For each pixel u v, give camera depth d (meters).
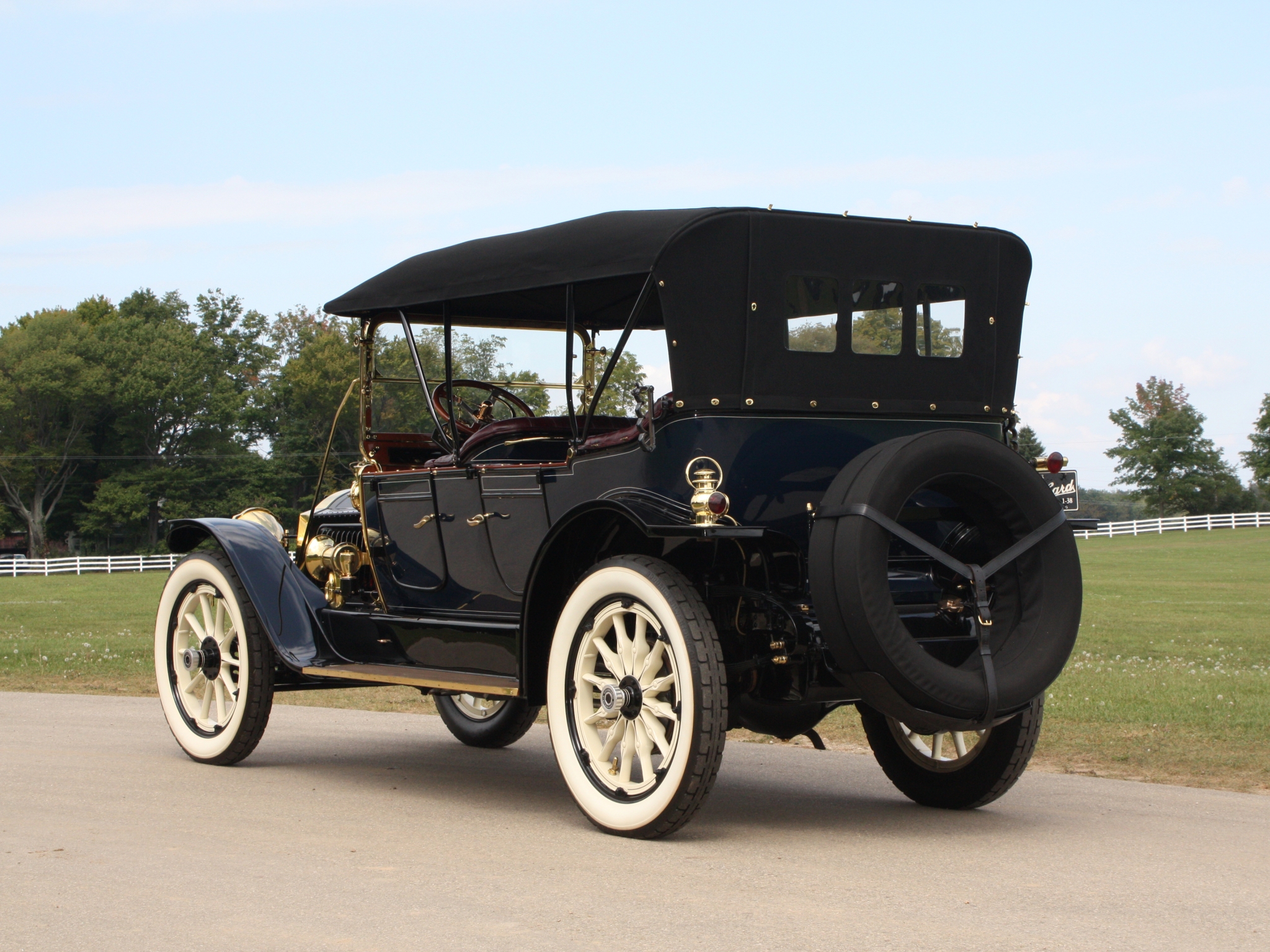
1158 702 9.42
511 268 5.83
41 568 51.00
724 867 4.50
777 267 5.27
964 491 5.07
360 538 7.13
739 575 5.27
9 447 74.88
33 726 8.33
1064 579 5.11
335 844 4.87
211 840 4.91
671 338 5.13
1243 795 6.20
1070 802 5.99
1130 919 3.84
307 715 9.27
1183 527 62.97
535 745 8.01
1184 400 93.75
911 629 5.07
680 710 4.76
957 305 5.70
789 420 5.29
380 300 6.60
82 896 4.08
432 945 3.56
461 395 6.94
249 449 77.44
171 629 7.27
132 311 88.50
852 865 4.55
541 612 5.45
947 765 5.78
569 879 4.31
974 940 3.60
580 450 5.49
